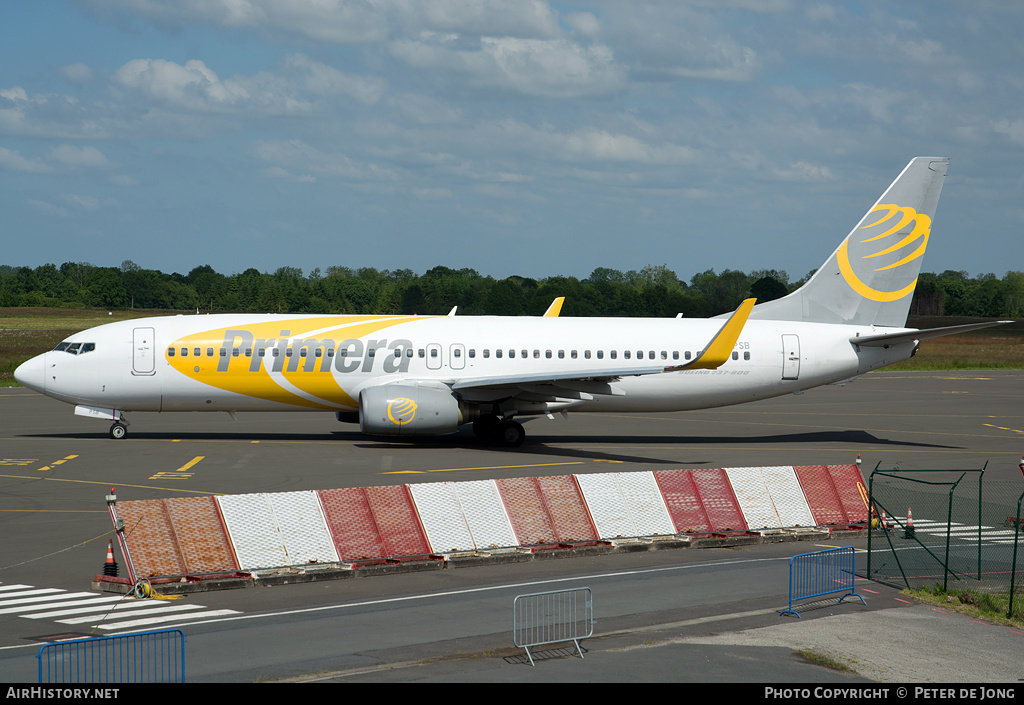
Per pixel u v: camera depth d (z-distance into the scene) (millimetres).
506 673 27406
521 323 80375
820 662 29031
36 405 104625
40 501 52500
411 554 41281
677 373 79812
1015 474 66062
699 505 47875
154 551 36594
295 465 65438
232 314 79312
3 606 33906
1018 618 34438
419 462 67875
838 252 83125
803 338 81500
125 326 76188
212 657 28391
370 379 76688
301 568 38969
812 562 42594
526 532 44000
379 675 27031
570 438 83750
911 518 51281
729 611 34469
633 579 39188
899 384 148875
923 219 82562
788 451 76875
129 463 65375
